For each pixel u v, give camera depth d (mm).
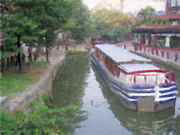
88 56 42312
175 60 26594
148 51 37906
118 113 14945
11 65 20766
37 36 17797
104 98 18047
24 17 16547
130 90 14242
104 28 67312
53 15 19266
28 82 15914
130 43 57438
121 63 18875
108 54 23703
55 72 23953
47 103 15164
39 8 17688
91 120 13727
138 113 14289
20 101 11734
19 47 17844
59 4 19625
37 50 30125
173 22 35156
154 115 14234
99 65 27734
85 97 18234
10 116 9227
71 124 12391
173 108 14797
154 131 12438
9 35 16141
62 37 51188
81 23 50812
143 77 15766
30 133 8758
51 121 9680
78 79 24594
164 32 34875
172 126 12930
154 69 15820
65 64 33938
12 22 16109
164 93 14266
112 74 20438
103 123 13352
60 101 16875
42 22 19078
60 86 21484
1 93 13055
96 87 21359
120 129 12609
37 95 14188
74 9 45562
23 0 16328
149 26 42625
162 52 31094
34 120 9133
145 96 14203
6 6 16969
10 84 15078
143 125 13211
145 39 45375
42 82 16203
